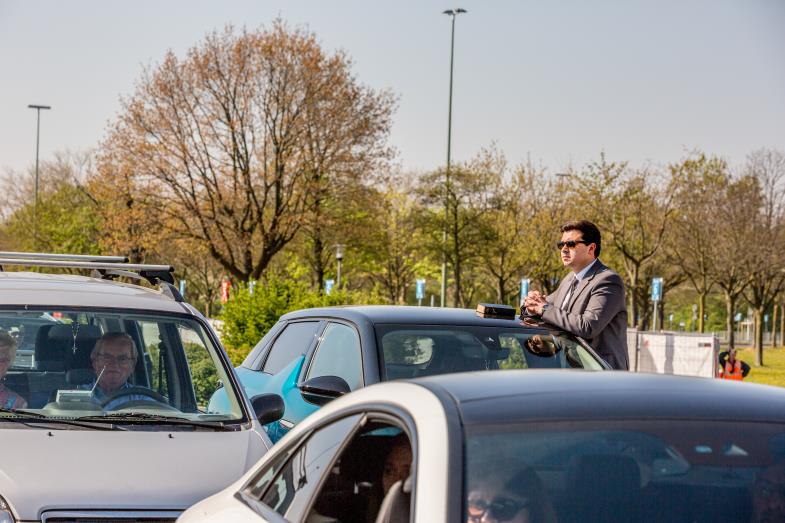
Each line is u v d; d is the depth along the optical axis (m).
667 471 2.99
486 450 2.93
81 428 5.42
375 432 3.37
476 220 47.66
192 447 5.36
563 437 3.02
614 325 7.65
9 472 4.93
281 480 3.74
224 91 44.22
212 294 73.94
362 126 44.84
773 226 41.69
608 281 7.58
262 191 45.97
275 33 44.62
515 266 52.56
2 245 68.62
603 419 3.11
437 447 2.93
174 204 44.91
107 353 5.91
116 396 5.82
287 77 44.25
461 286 66.19
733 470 3.02
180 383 5.98
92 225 59.94
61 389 5.76
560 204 51.91
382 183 46.19
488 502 2.83
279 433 7.46
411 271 62.84
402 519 3.08
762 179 41.94
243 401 5.90
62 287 6.33
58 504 4.80
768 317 106.19
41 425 5.40
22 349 5.88
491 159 49.06
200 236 45.19
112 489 4.93
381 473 3.38
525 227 52.00
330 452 3.48
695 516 2.92
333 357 7.44
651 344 22.03
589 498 2.89
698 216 42.97
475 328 7.22
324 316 8.04
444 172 47.66
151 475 5.07
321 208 45.88
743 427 3.16
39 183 72.06
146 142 44.00
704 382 3.59
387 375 6.75
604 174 44.84
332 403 3.72
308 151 44.91
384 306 7.82
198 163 44.56
